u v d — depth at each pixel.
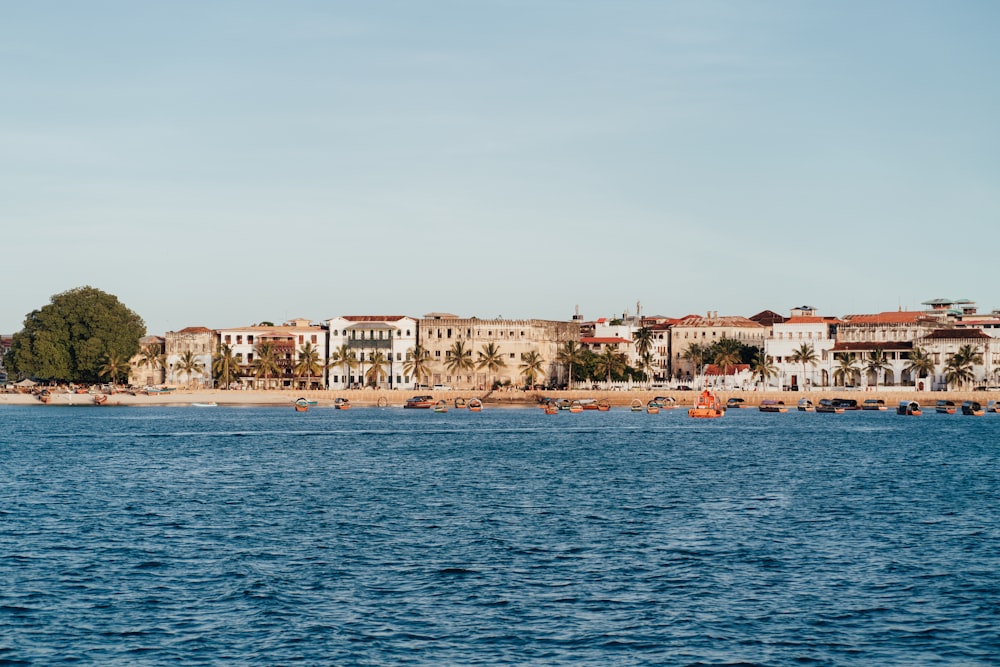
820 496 79.56
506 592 47.56
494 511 71.19
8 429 162.75
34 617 43.22
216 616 43.47
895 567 52.66
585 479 91.69
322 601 45.88
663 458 114.31
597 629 42.06
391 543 58.81
